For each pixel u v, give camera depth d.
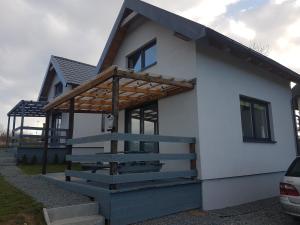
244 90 9.24
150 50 9.96
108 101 9.22
